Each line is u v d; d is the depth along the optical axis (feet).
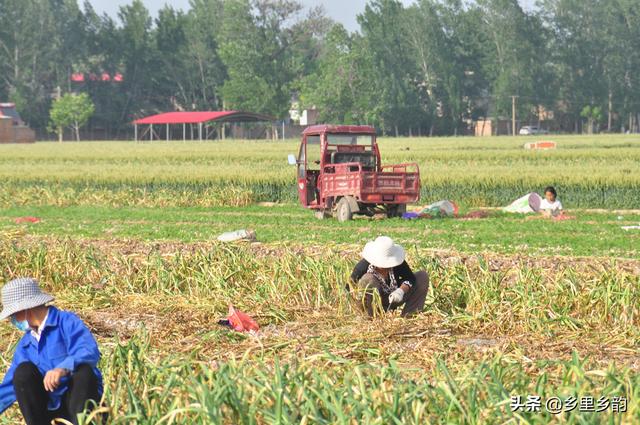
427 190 268.82
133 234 187.01
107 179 307.37
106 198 295.28
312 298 98.73
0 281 118.83
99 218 233.55
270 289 101.71
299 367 53.26
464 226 191.93
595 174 259.80
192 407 46.50
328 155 226.17
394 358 67.67
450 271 101.30
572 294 90.84
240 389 49.39
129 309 98.22
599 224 192.13
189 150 571.28
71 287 117.29
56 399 52.06
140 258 127.95
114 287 110.22
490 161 378.94
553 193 210.18
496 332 80.84
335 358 59.36
